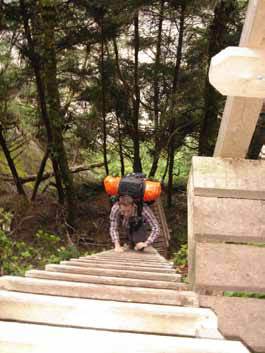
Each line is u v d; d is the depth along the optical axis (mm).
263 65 2303
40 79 13664
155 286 2926
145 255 5820
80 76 15492
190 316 1812
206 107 13695
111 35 14398
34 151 21188
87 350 1265
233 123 2688
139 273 3400
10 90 14508
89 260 4594
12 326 1426
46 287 2408
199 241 2805
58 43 14023
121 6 11812
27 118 15844
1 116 14781
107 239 14281
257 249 2711
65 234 13453
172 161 17609
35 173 19797
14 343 1276
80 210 16156
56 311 1871
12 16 12742
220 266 2693
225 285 2678
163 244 12039
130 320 1835
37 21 12930
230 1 10969
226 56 2287
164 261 5168
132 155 20781
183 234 14953
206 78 13320
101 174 21844
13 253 8781
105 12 13234
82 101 16547
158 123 16641
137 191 5453
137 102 16703
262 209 2795
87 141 16922
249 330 2646
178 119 16047
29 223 13641
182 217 16859
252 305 2668
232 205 2811
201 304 2676
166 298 2328
